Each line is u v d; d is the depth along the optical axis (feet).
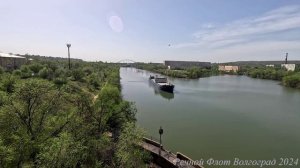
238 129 145.89
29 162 55.83
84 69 379.14
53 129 69.41
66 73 259.19
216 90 337.52
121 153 69.62
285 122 162.91
